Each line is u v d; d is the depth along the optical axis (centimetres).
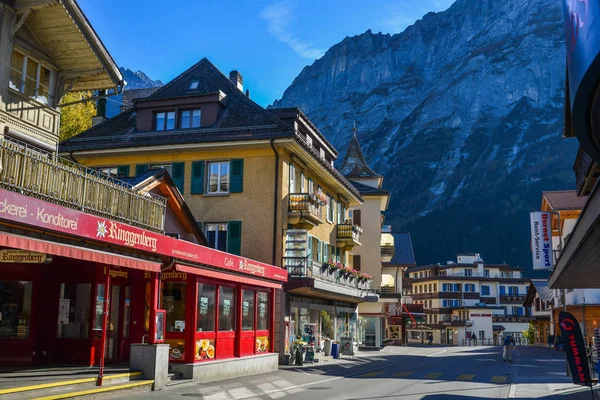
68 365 1502
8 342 1455
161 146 2584
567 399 1476
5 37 1412
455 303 9662
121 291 1694
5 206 988
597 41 472
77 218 1153
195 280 1684
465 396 1509
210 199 2567
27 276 1498
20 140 1470
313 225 2695
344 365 2553
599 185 1017
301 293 2617
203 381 1675
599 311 3869
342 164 5272
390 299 4762
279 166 2516
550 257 2561
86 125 3638
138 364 1459
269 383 1714
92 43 1577
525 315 9894
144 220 1488
